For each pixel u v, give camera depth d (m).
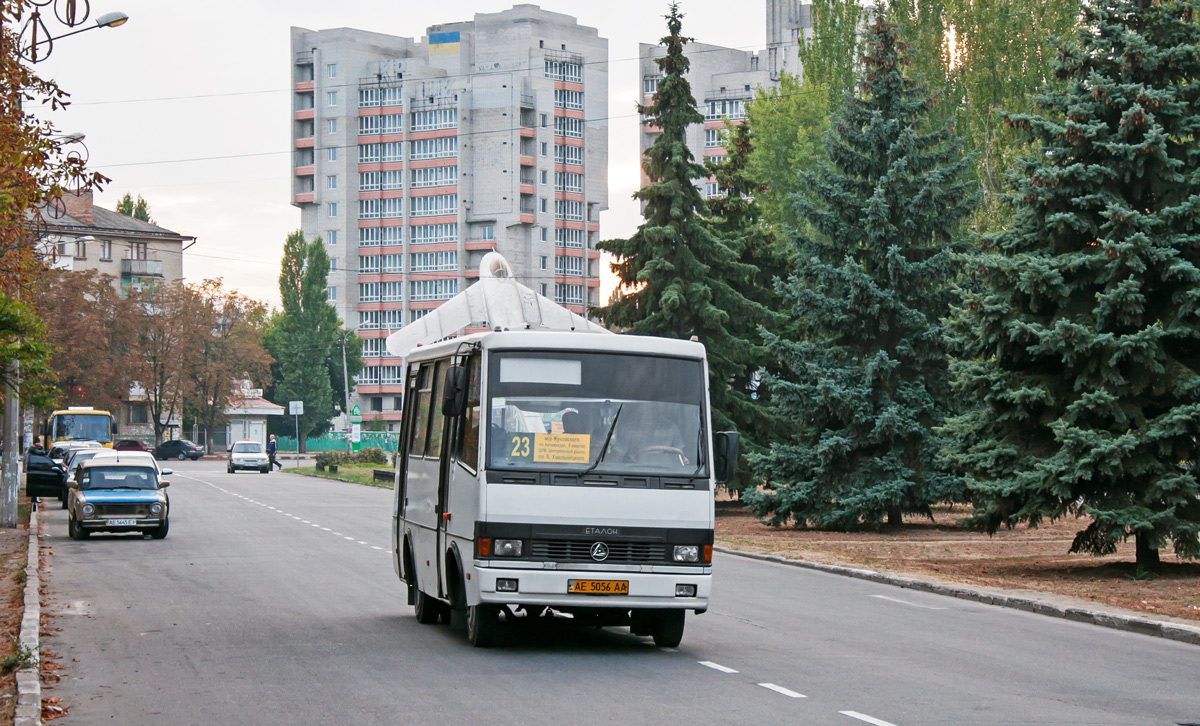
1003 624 16.27
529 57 148.25
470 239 147.00
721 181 46.16
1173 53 22.83
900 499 33.06
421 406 16.06
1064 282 23.05
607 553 12.77
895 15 56.88
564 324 18.14
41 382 26.55
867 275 33.91
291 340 126.00
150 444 108.06
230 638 14.01
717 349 40.72
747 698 10.39
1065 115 23.61
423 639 14.01
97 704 10.09
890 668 12.24
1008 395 22.70
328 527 33.78
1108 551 23.34
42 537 30.44
